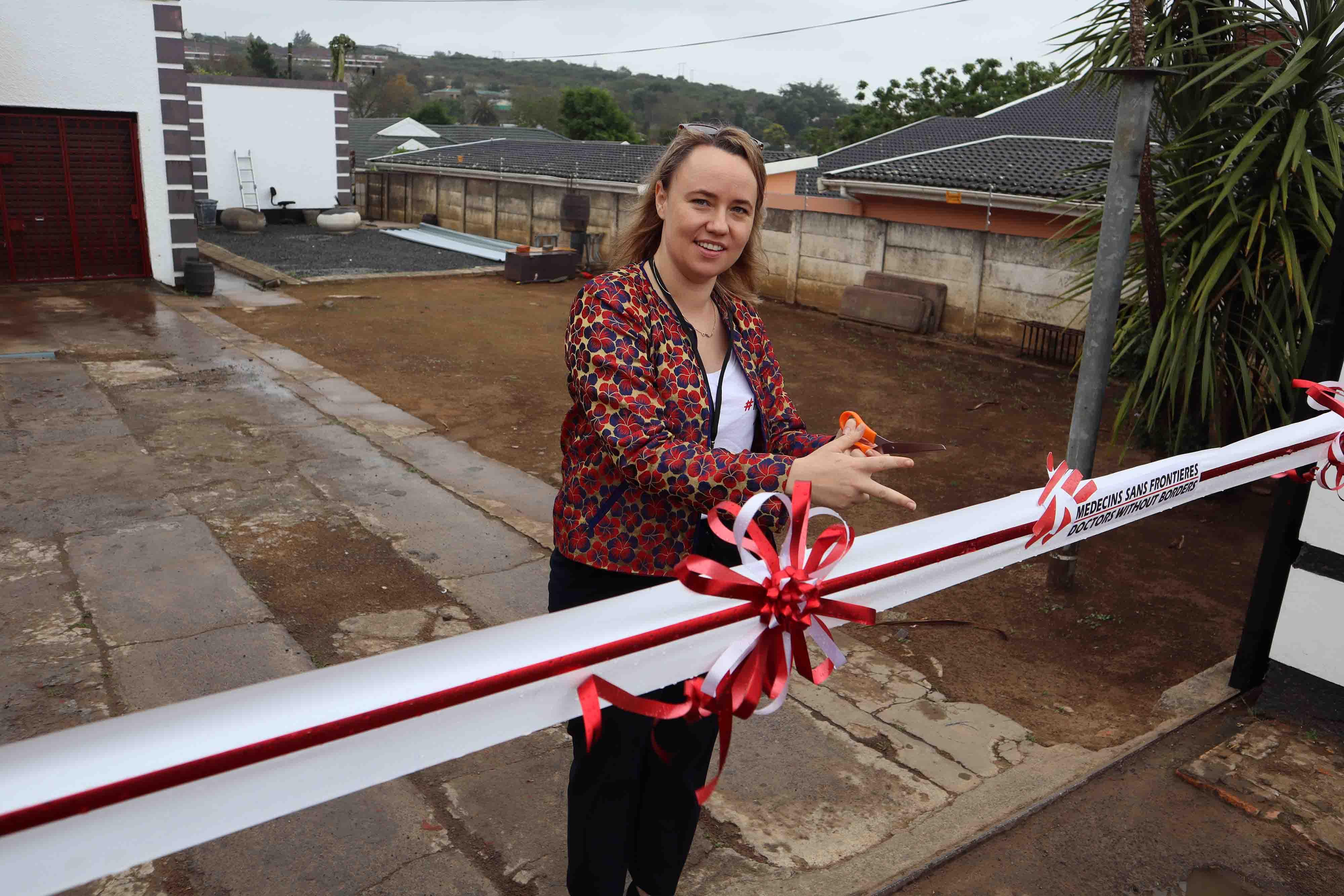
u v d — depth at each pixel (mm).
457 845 2451
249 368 8266
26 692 3154
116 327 9703
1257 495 6098
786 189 17875
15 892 833
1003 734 3186
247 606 3863
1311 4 4492
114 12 11438
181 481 5344
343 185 23547
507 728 1153
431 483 5590
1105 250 3893
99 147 11859
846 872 2398
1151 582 4789
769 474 1352
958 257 11688
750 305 1817
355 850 2414
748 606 1344
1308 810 2686
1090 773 2887
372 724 1021
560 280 15211
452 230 21406
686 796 1885
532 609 4012
